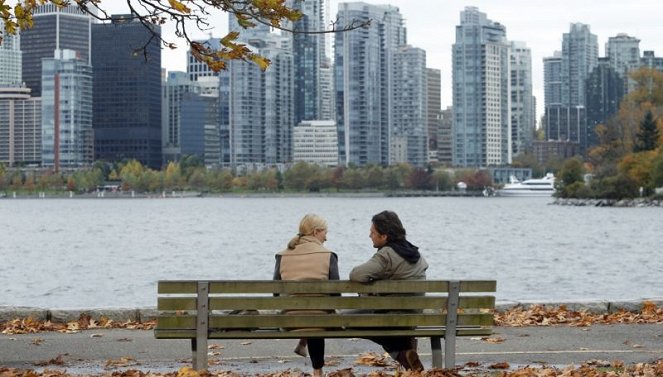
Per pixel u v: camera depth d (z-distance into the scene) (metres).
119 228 186.25
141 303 61.31
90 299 64.38
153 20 16.52
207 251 120.56
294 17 16.25
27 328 24.75
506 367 19.52
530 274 84.81
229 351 21.94
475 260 103.19
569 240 137.38
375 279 17.48
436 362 18.41
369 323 17.53
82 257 110.44
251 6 16.09
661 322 25.81
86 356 21.31
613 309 27.28
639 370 18.72
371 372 19.09
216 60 16.48
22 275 86.19
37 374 18.55
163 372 19.22
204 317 17.11
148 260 106.12
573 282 76.06
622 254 109.06
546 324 25.52
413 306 17.62
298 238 17.92
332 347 22.47
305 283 17.23
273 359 20.88
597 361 19.88
